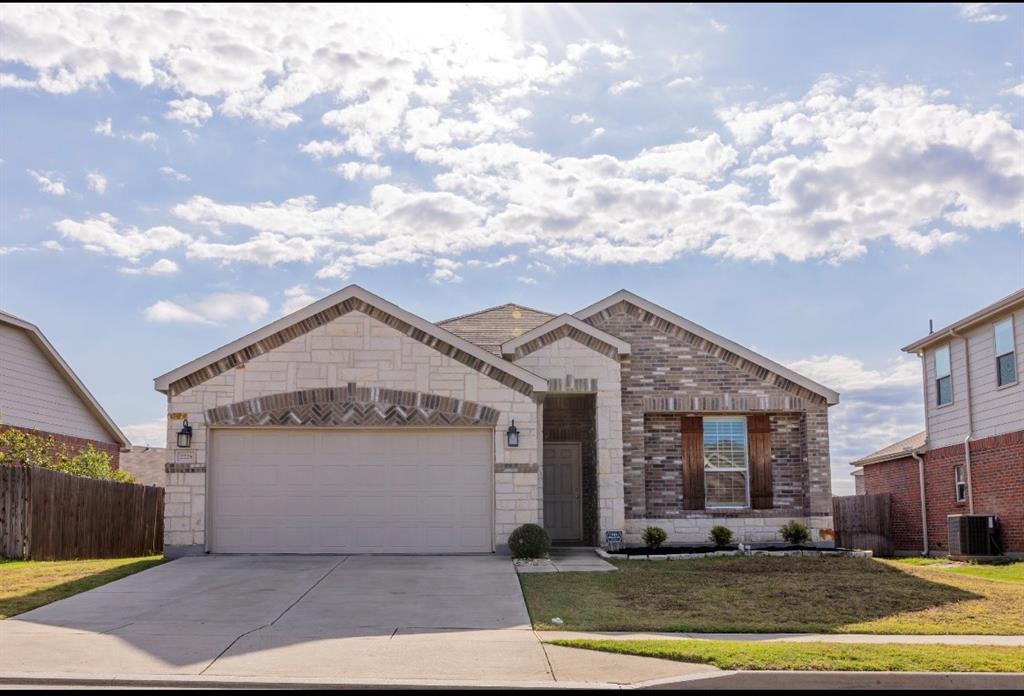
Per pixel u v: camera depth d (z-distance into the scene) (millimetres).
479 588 14422
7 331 25172
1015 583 15891
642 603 13594
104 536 21375
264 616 12234
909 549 27312
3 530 17938
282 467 18281
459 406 18438
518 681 9086
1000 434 22500
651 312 21828
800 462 21750
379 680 9047
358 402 18328
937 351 26141
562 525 22547
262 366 18328
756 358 21562
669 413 21672
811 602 13891
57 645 10391
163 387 18172
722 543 20422
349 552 18062
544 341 21000
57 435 27625
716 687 9133
